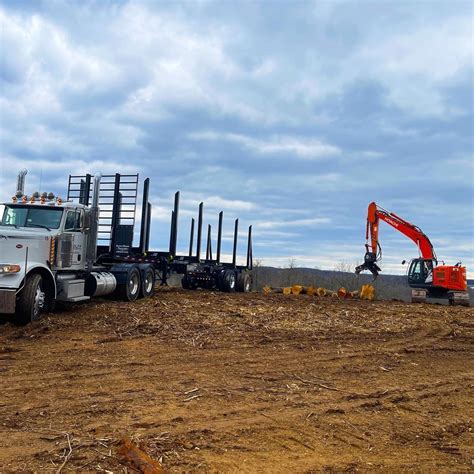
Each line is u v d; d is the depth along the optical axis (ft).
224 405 17.70
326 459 13.52
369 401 19.12
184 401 17.92
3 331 30.14
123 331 31.19
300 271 143.74
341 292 71.31
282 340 30.94
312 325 36.88
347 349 29.35
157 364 23.62
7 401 17.47
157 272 59.11
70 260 37.50
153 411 16.62
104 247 49.75
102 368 22.49
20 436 14.01
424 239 74.69
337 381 22.02
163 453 13.16
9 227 34.83
